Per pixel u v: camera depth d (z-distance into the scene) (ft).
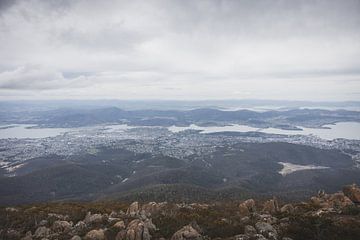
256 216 151.94
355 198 166.81
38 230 156.35
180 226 148.56
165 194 395.34
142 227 139.13
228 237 127.85
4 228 165.37
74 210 197.36
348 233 118.11
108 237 140.87
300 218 134.51
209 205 198.59
